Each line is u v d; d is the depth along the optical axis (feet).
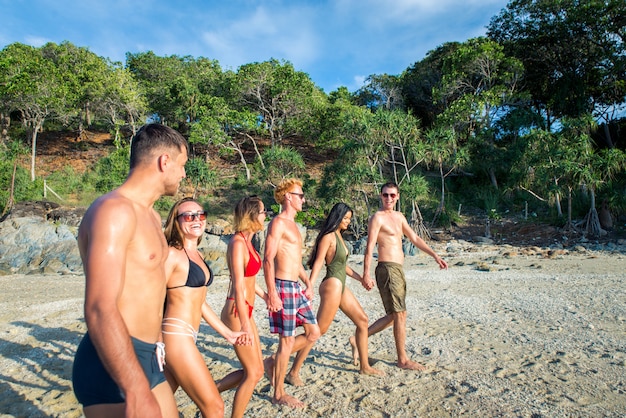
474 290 33.53
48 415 13.60
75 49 153.79
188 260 9.68
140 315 6.75
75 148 140.26
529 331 21.07
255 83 128.88
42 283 47.83
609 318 23.18
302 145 152.46
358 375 15.72
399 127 92.53
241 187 118.42
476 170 113.19
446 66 123.65
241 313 11.16
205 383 9.21
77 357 6.50
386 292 16.15
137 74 169.99
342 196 93.91
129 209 6.27
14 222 70.08
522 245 80.12
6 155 116.98
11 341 22.24
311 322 14.20
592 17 108.37
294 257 13.99
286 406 13.32
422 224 88.28
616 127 117.19
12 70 118.42
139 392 5.55
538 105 131.03
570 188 81.82
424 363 16.93
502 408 12.71
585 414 12.24
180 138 7.38
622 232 79.05
